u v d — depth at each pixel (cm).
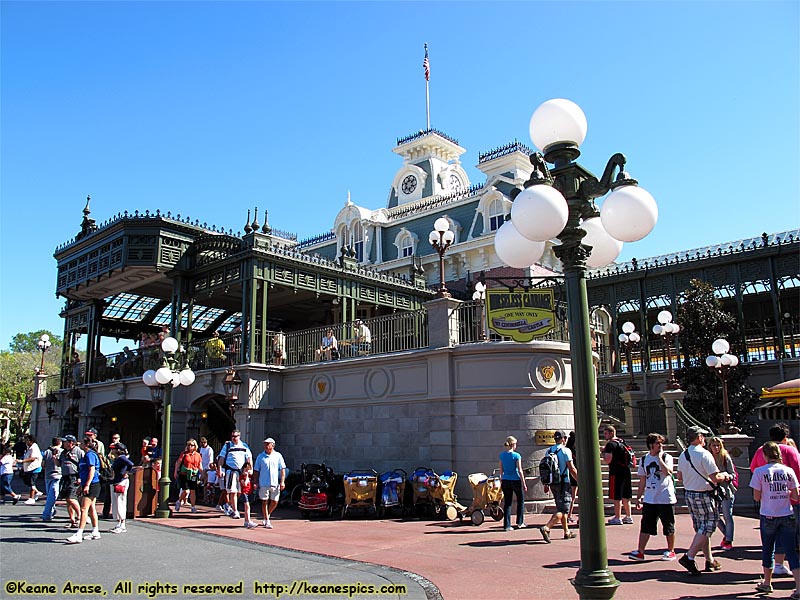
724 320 2252
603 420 1930
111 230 2294
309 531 1207
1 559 918
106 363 2628
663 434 2066
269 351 2036
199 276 2253
